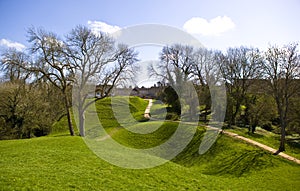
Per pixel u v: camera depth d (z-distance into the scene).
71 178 14.31
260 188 20.38
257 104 42.84
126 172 16.75
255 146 33.38
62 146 23.23
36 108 39.91
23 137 40.75
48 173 14.75
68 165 16.97
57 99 43.34
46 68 34.03
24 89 38.56
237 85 44.53
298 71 32.53
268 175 24.91
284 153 32.12
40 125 41.53
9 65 32.62
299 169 26.67
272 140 38.53
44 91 41.41
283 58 33.16
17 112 38.38
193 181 17.89
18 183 12.55
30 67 33.38
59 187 12.81
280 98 33.75
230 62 44.47
